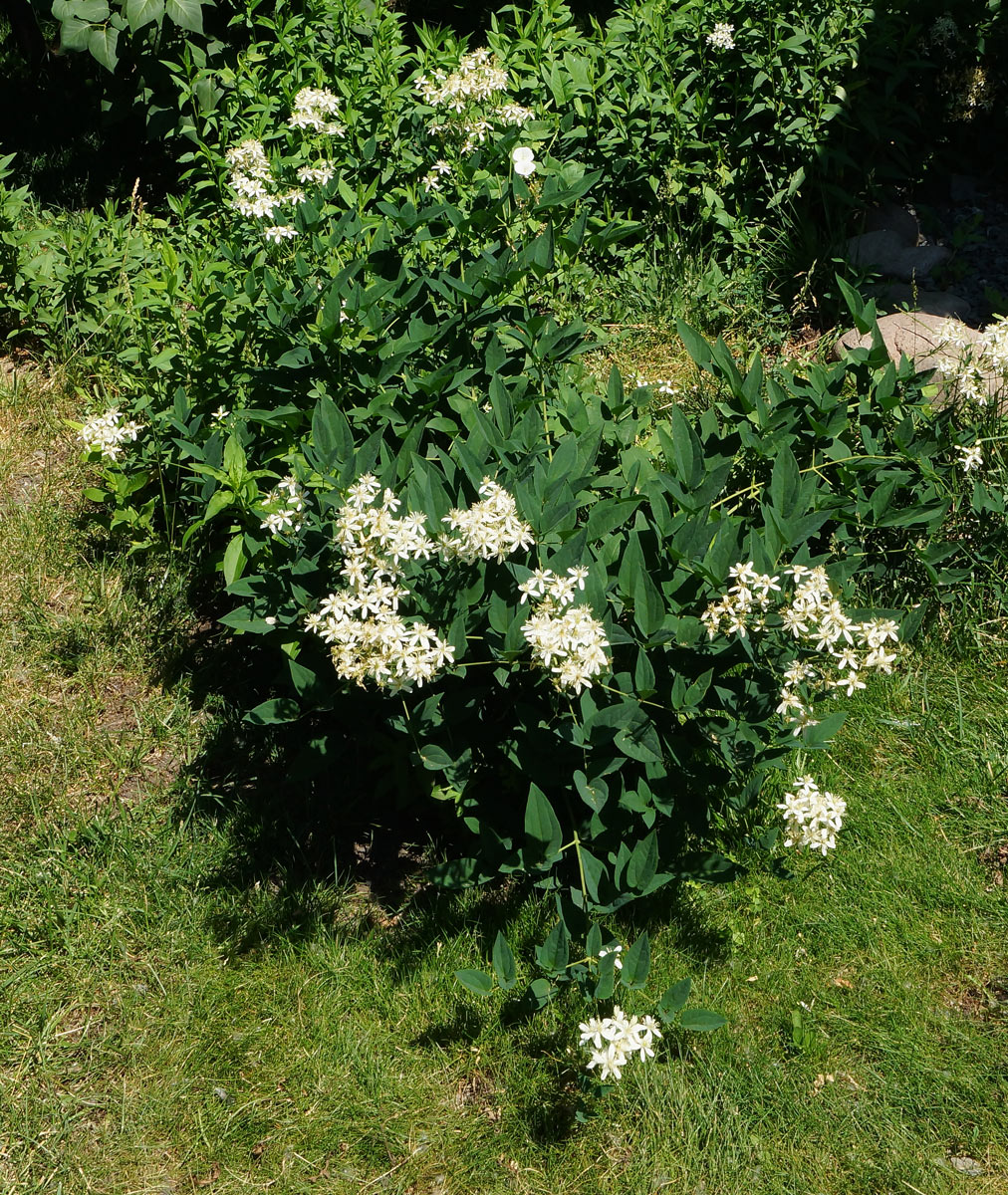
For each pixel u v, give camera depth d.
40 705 3.46
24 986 2.78
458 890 3.01
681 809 2.88
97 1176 2.47
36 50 6.38
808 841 2.69
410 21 6.93
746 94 5.06
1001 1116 2.56
